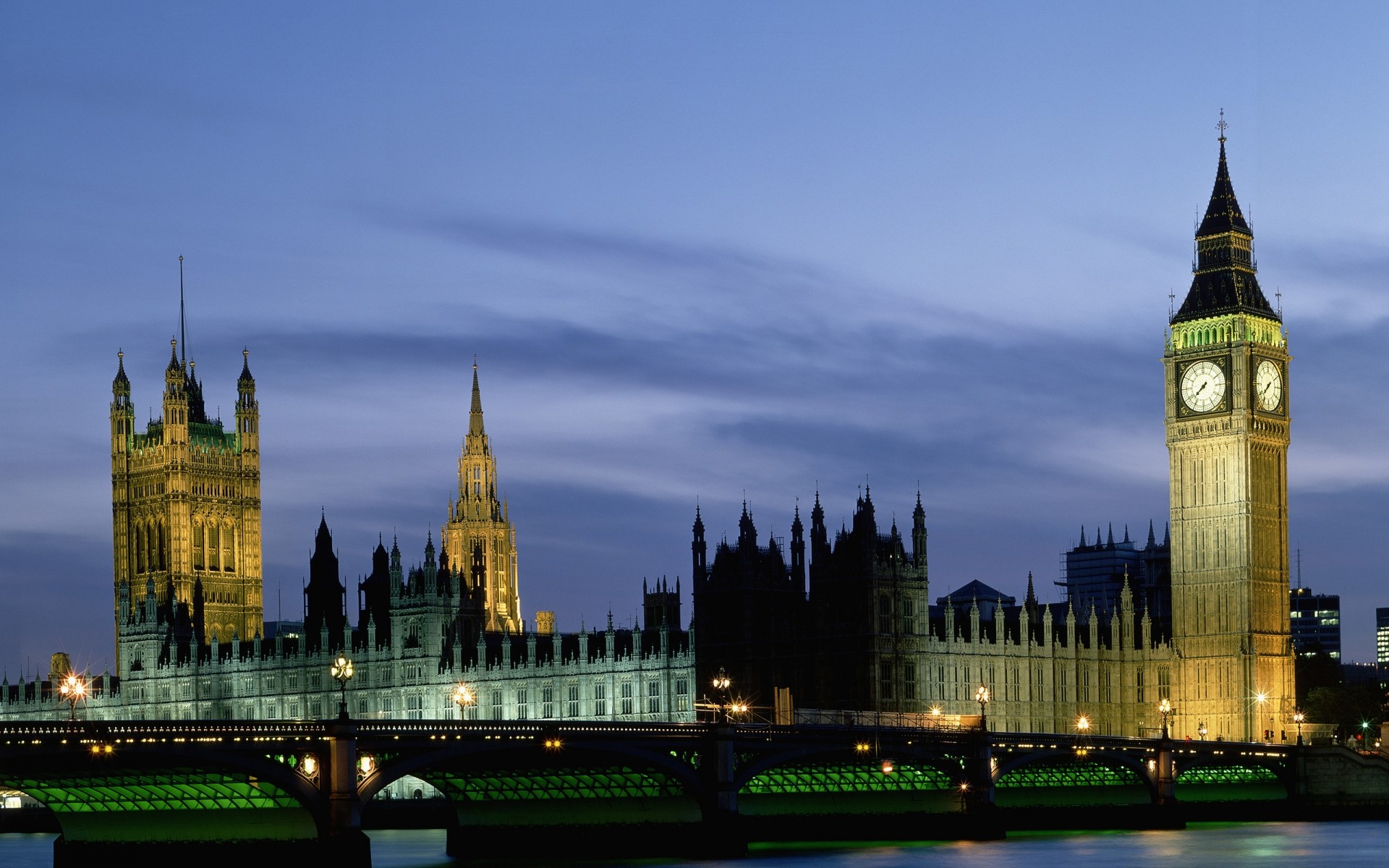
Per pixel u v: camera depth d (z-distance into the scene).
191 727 149.88
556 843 199.00
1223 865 188.50
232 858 170.88
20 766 148.62
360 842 158.25
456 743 165.75
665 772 186.12
